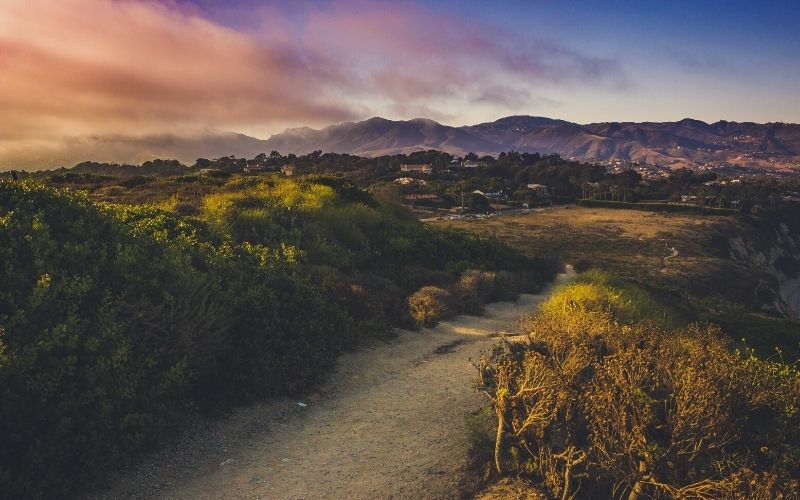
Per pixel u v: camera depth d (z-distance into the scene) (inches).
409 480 221.5
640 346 273.3
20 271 248.8
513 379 238.7
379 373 375.9
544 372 216.2
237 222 647.1
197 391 289.1
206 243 459.2
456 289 636.7
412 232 874.8
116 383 227.1
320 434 272.4
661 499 180.5
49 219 310.5
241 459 241.9
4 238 267.1
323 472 230.2
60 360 215.2
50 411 204.5
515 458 217.0
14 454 195.2
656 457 175.9
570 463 188.9
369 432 275.0
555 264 1186.0
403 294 591.2
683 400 183.5
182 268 316.5
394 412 304.2
